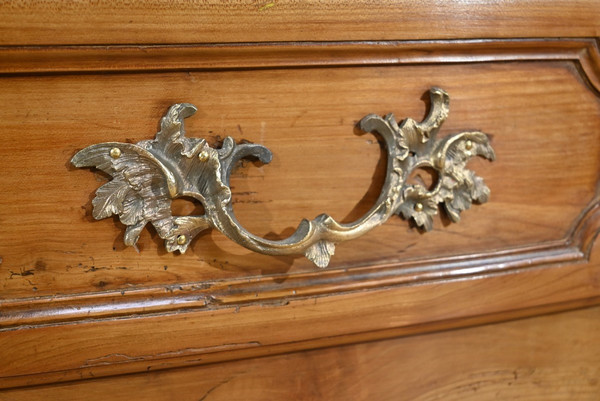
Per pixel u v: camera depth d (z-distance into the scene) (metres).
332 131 0.47
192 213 0.44
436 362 0.55
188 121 0.43
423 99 0.48
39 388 0.45
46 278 0.43
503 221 0.54
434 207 0.50
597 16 0.51
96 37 0.39
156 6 0.40
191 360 0.47
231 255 0.47
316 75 0.45
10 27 0.37
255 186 0.46
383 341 0.53
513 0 0.48
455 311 0.53
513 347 0.58
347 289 0.50
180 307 0.46
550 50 0.51
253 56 0.43
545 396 0.60
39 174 0.41
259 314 0.48
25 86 0.39
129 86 0.41
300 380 0.51
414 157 0.49
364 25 0.45
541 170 0.54
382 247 0.51
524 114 0.52
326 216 0.45
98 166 0.41
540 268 0.55
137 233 0.43
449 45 0.47
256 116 0.44
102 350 0.45
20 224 0.41
